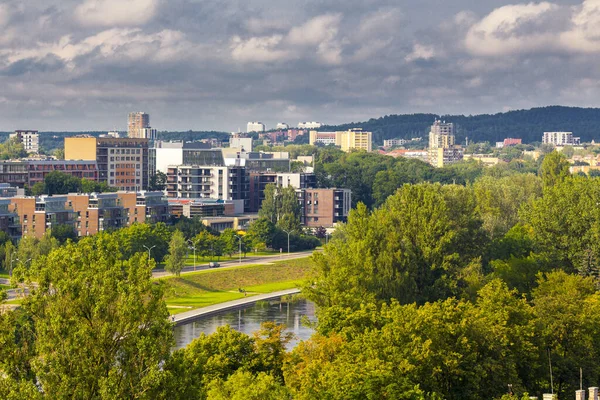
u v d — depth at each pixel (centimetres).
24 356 13038
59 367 12675
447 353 18375
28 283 13475
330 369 17362
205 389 17050
